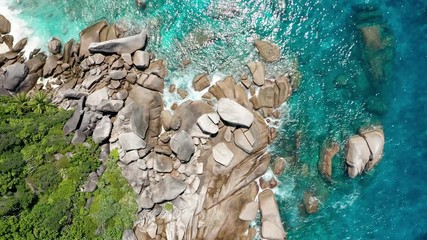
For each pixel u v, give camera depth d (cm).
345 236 2484
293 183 2481
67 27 2473
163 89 2462
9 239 1966
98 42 2388
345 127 2508
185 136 2364
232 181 2405
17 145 2150
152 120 2402
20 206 2056
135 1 2503
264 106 2462
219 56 2505
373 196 2500
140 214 2309
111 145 2339
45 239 2039
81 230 2141
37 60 2394
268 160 2459
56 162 2202
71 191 2166
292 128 2492
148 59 2438
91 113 2294
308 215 2481
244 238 2397
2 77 2322
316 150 2498
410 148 2517
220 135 2419
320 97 2516
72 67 2412
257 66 2470
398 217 2498
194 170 2392
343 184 2497
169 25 2514
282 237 2403
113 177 2273
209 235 2353
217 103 2455
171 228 2319
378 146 2450
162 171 2356
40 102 2297
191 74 2488
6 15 2445
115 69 2400
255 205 2411
